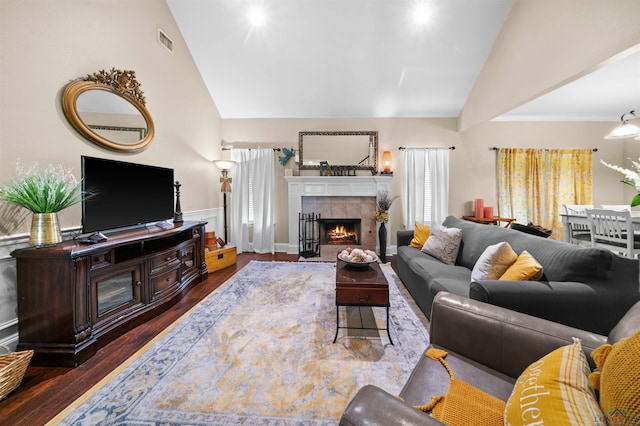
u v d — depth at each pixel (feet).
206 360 5.58
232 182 15.61
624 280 4.67
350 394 4.62
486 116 12.04
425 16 10.47
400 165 15.42
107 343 6.24
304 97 14.26
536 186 15.34
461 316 3.81
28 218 6.17
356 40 11.38
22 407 4.38
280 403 4.44
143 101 9.39
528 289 4.63
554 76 8.18
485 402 2.76
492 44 11.23
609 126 15.30
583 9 7.20
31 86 6.24
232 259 12.86
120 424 4.06
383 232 14.03
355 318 7.42
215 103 14.80
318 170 15.61
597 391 2.12
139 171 8.46
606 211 9.32
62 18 6.91
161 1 10.50
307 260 13.91
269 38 11.55
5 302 5.67
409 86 13.38
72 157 7.20
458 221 10.54
